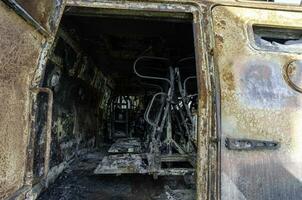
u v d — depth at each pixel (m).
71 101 3.29
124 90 5.90
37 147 1.30
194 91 3.62
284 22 1.63
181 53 2.98
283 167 1.40
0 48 0.99
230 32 1.58
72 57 2.74
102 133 5.43
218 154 1.37
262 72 1.51
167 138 2.79
